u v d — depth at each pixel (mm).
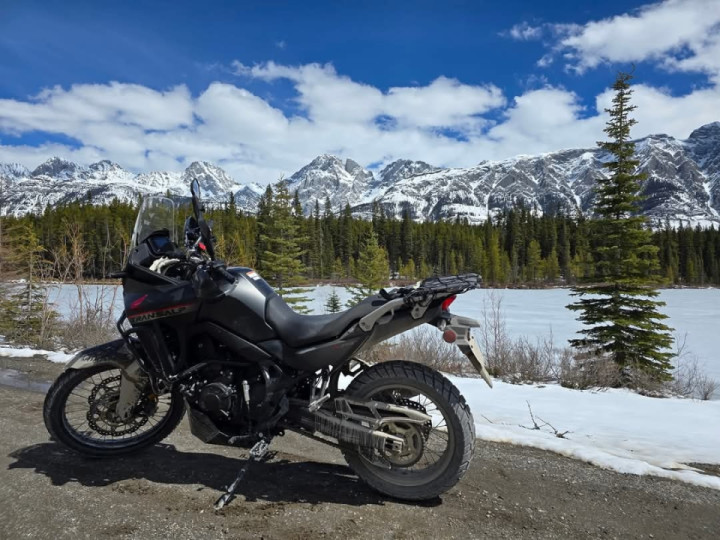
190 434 3869
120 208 86938
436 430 3361
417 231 115688
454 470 2771
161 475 3074
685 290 83250
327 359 2877
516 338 16828
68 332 9250
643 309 11438
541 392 6254
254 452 2783
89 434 3447
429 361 9039
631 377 9570
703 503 3000
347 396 2926
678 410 5418
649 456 3805
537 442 3951
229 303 2959
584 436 4324
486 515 2736
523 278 99250
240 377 2996
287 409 2898
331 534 2441
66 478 2986
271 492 2891
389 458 2836
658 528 2693
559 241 113688
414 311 2734
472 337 2699
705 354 17031
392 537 2445
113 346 3301
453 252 103688
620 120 12758
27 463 3191
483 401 5676
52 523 2455
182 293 3021
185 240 3314
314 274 75188
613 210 12484
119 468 3162
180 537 2367
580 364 9156
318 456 3525
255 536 2402
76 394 3689
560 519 2736
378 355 9289
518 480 3246
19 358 6770
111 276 3174
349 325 2891
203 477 3066
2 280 11383
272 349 2922
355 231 103625
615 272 11883
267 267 21234
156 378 3178
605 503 2957
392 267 103312
